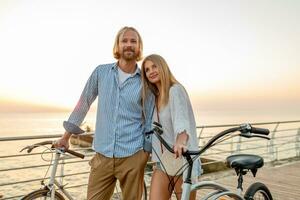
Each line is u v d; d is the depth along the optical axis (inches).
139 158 105.8
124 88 104.5
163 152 101.9
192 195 96.7
